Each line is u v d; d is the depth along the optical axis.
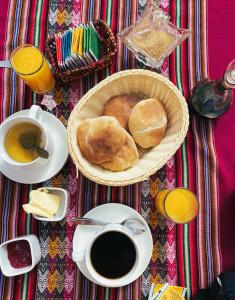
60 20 1.00
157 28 0.91
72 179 0.94
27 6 1.00
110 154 0.85
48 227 0.93
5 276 0.91
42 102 0.96
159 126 0.87
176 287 0.91
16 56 0.91
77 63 0.91
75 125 0.86
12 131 0.88
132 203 0.94
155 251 0.92
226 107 0.91
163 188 0.94
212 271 0.92
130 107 0.90
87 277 0.87
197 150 0.95
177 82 0.98
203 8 1.00
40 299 0.91
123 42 0.95
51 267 0.92
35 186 0.94
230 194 0.94
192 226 0.94
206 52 0.99
